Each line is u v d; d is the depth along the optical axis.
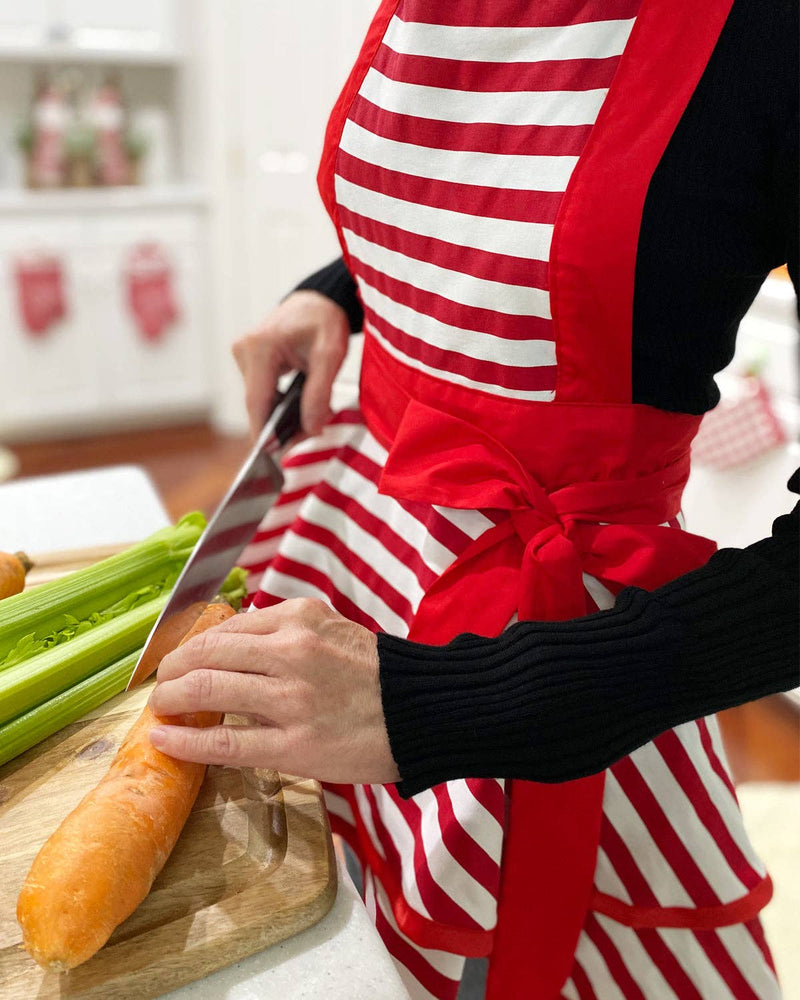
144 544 0.77
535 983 0.71
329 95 3.41
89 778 0.63
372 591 0.77
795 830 1.75
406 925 0.67
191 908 0.54
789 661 0.52
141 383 3.65
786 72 0.50
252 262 3.58
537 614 0.62
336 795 0.81
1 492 1.05
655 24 0.53
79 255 3.40
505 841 0.67
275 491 0.86
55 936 0.47
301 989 0.51
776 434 2.02
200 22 3.33
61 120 3.50
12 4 3.30
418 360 0.72
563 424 0.63
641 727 0.51
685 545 0.63
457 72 0.61
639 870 0.69
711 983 0.71
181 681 0.53
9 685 0.63
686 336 0.59
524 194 0.59
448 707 0.51
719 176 0.53
